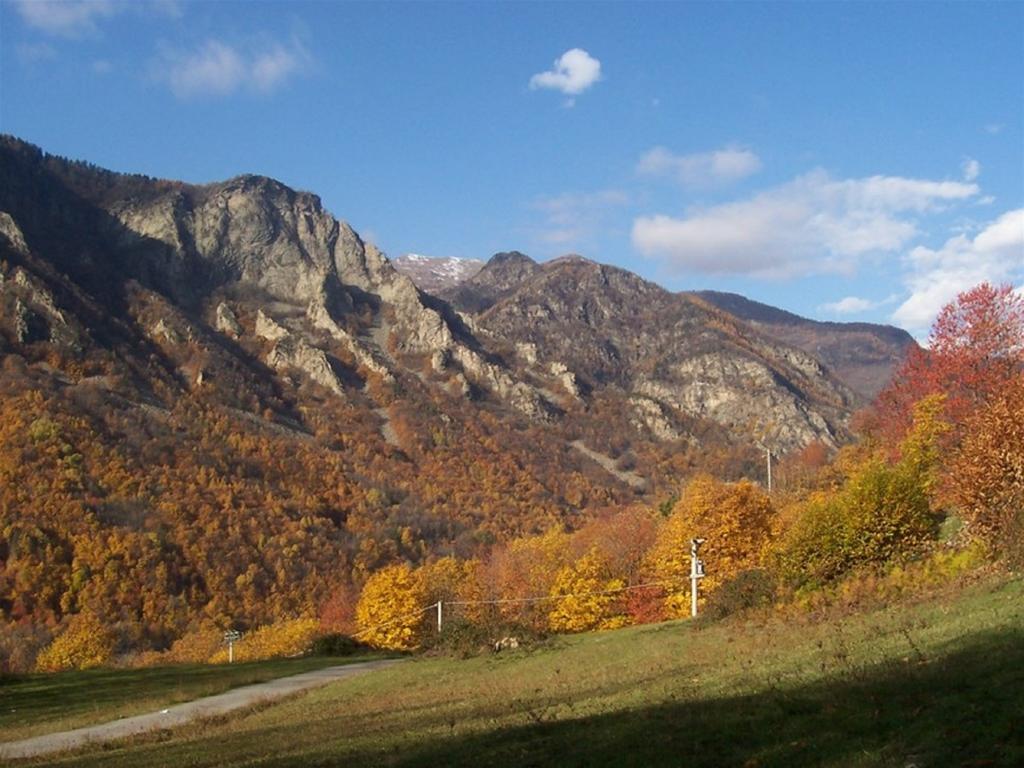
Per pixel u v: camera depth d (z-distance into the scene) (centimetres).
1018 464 2575
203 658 9100
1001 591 2117
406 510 17325
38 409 15588
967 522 2884
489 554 12912
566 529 17462
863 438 7775
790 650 2127
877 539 3069
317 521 15100
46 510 12269
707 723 1394
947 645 1647
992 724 1069
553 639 3797
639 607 5975
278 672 4459
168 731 2584
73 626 9612
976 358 4678
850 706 1297
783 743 1192
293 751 1861
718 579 5347
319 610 11431
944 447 4144
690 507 6025
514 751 1455
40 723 3192
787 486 9175
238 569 12388
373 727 2075
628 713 1645
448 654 3850
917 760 1005
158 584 11262
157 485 14550
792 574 3142
